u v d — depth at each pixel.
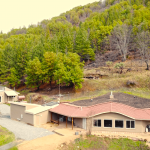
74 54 53.53
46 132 27.80
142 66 58.25
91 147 23.12
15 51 70.12
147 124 27.64
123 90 45.84
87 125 28.84
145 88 45.88
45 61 57.34
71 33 86.56
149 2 116.19
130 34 73.88
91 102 36.50
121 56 71.56
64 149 22.12
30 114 32.69
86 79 55.62
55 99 45.09
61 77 50.47
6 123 33.41
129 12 105.94
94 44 78.38
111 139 24.91
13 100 55.28
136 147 22.77
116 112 27.09
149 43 63.03
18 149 21.38
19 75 67.12
